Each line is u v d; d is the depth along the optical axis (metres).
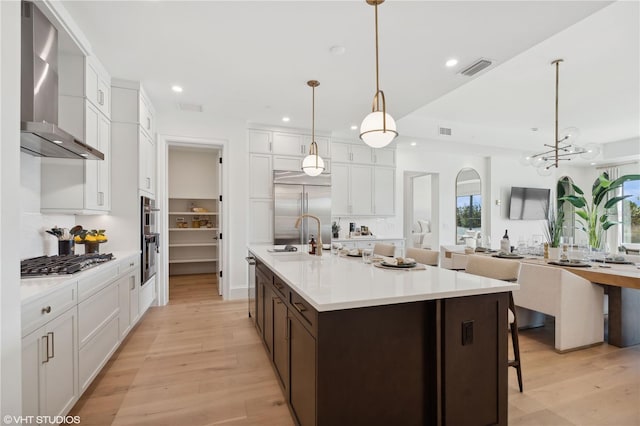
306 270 2.11
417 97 3.83
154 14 2.31
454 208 7.12
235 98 3.92
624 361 2.66
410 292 1.50
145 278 3.55
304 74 3.26
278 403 2.06
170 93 3.78
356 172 5.80
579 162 7.95
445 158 7.05
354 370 1.45
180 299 4.71
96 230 3.10
